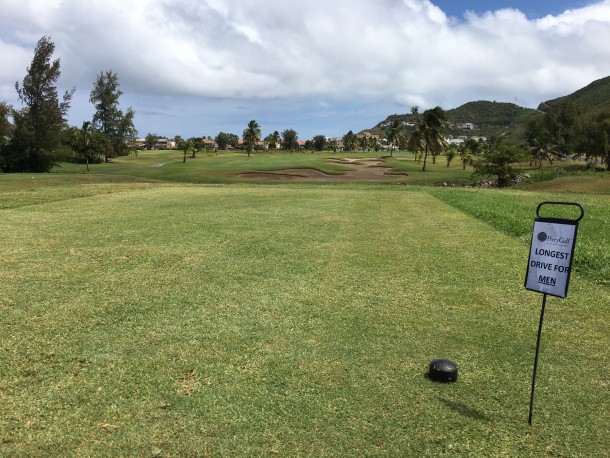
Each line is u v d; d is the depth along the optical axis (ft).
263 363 13.55
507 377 13.09
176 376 12.64
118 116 289.74
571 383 12.82
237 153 470.80
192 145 333.42
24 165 179.11
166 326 16.19
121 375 12.62
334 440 10.04
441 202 62.54
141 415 10.78
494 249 30.58
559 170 175.52
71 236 32.04
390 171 198.49
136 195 63.21
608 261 26.48
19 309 17.52
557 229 9.94
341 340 15.39
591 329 16.89
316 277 22.99
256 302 18.98
